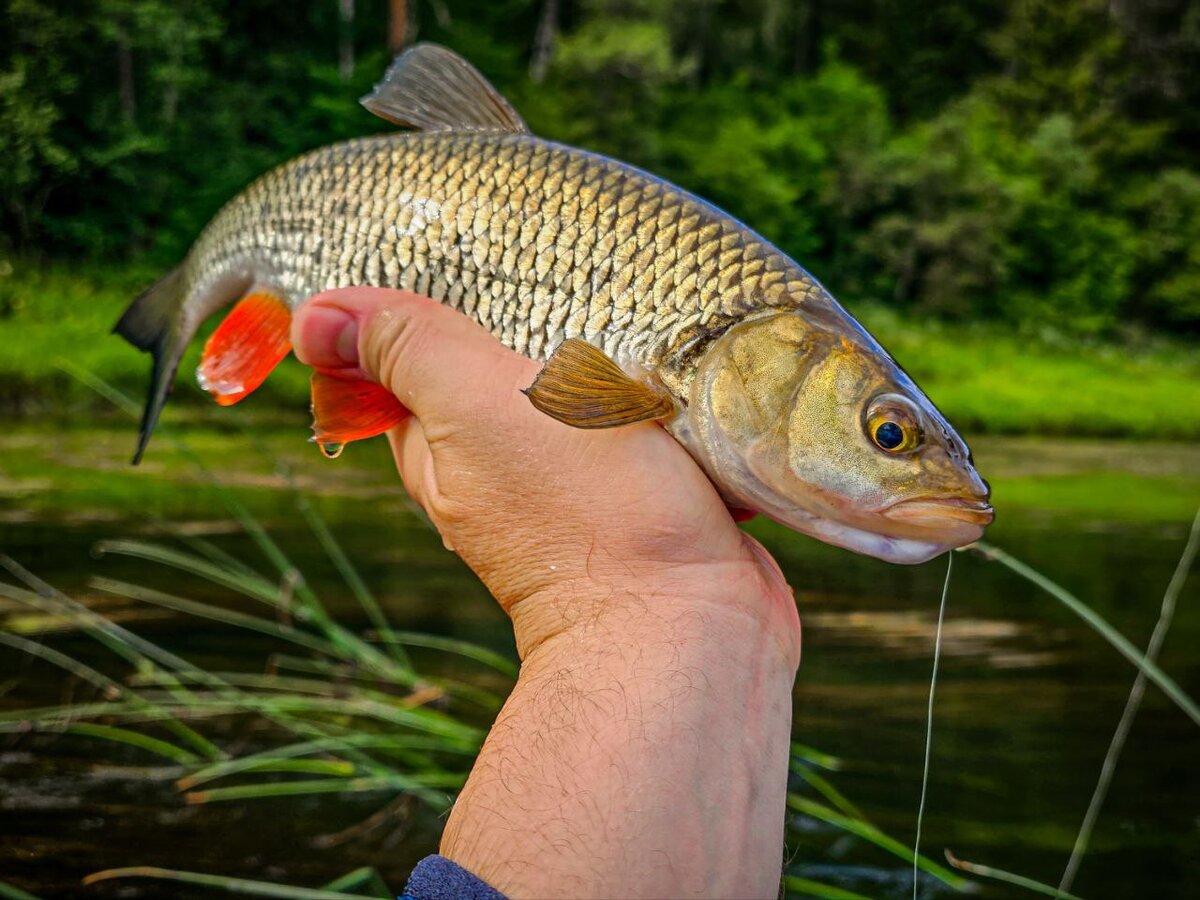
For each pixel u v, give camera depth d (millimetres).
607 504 226
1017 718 794
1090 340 6340
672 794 185
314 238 316
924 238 6113
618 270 275
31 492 1421
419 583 1090
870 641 985
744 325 268
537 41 6871
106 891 506
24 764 643
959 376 4609
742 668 206
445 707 750
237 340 331
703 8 7137
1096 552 1485
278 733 709
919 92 8133
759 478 266
